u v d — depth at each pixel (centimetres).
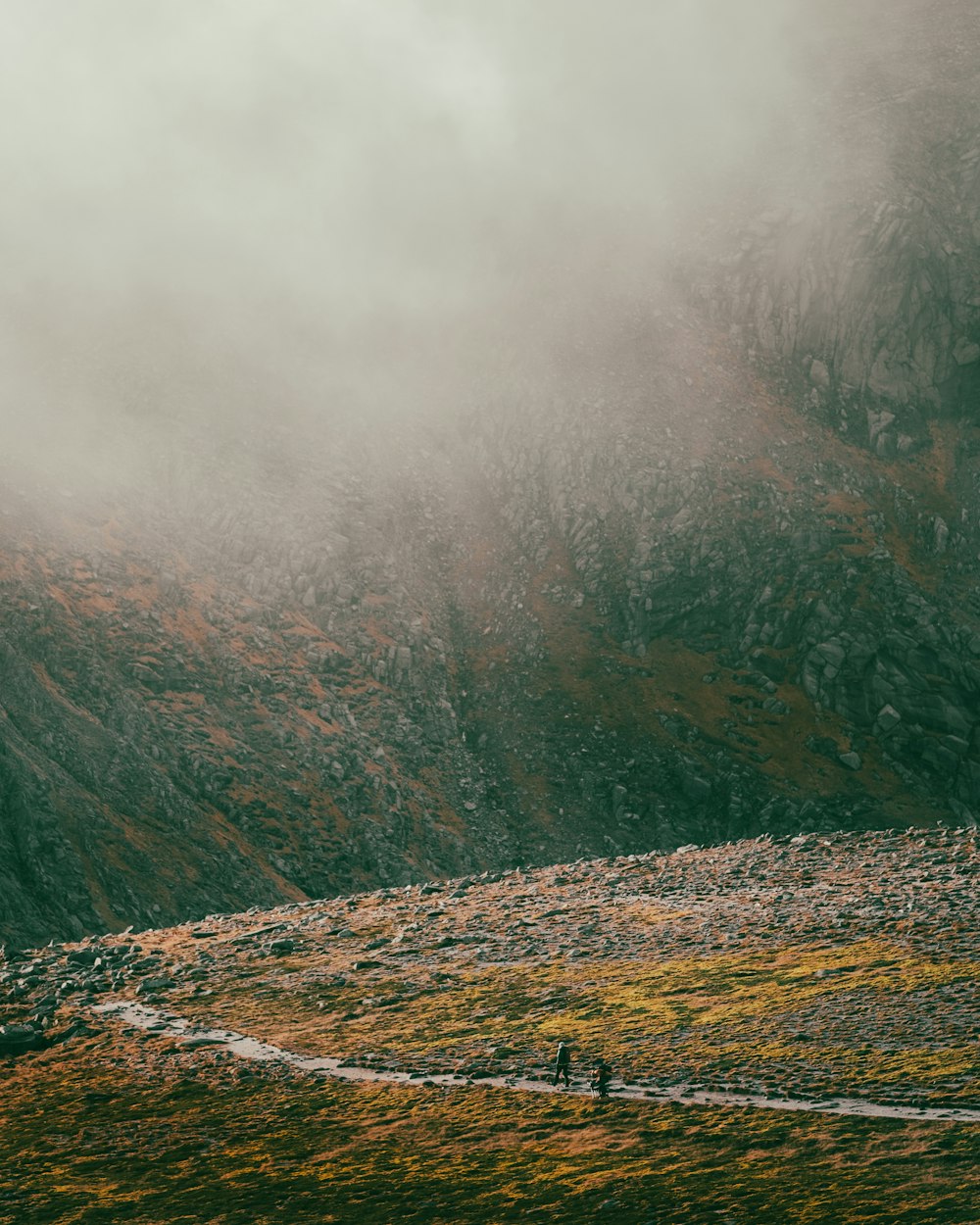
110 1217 5606
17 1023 8219
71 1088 7162
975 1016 6419
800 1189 4934
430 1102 6494
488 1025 7538
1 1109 6962
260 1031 7881
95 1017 8319
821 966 7606
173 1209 5634
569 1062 6769
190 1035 7881
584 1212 5078
